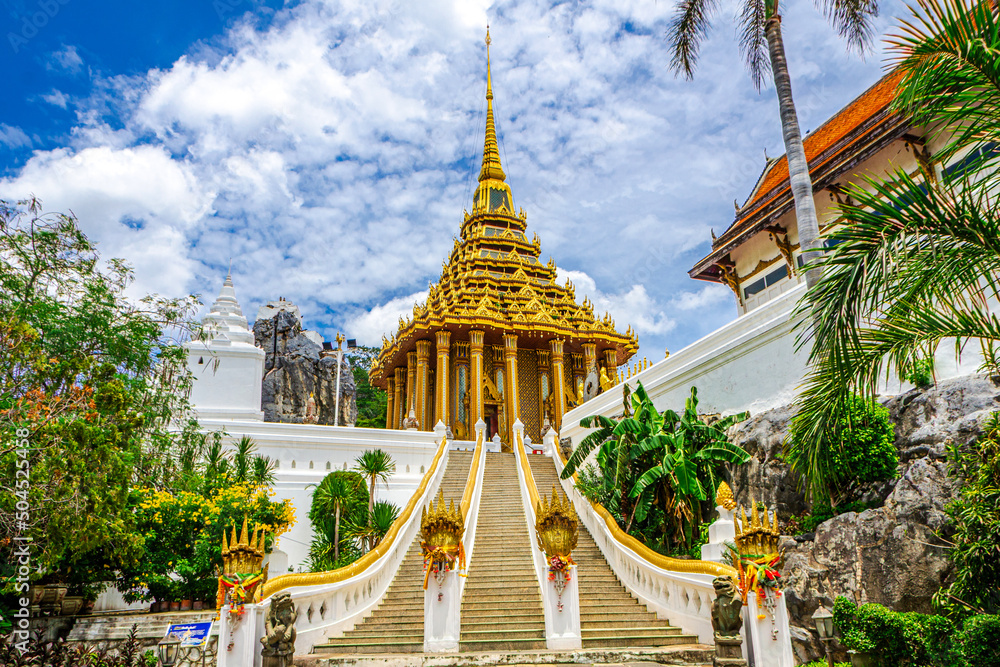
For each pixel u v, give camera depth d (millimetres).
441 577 12719
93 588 17031
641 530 18188
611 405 26750
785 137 17156
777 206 25547
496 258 46844
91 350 15602
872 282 8000
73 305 15305
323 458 26594
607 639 12836
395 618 14367
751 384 19281
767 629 10648
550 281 47625
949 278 8008
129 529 14219
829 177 21938
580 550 17922
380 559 15680
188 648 12984
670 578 13656
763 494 16000
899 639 10438
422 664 11602
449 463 26781
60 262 15094
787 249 25703
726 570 11914
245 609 10820
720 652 10852
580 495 20359
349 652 12484
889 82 24656
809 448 10172
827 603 12086
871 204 8188
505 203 51469
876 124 20922
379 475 25625
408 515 18453
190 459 18016
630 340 44781
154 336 16812
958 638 9523
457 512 13156
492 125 55000
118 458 13062
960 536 9969
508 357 40969
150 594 16672
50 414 12812
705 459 16922
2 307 13477
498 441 32812
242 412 28672
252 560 11031
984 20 7277
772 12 17750
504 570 16734
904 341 8805
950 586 10445
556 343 42375
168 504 16875
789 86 17344
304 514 25109
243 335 30484
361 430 27312
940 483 11375
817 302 8570
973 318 8406
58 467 12070
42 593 15039
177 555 16906
